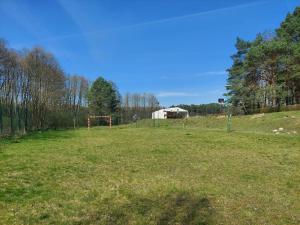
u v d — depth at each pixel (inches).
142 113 3612.2
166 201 373.4
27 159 670.5
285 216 327.9
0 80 1851.6
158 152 765.3
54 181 469.4
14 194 397.4
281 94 2046.0
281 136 1069.1
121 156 711.7
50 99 2372.0
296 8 2156.7
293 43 2016.5
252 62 2091.5
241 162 625.6
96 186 442.0
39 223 303.7
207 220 312.7
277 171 542.3
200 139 1027.9
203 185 448.5
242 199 383.6
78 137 1263.5
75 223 304.3
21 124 1895.9
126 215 325.4
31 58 2121.1
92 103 3233.3
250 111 2236.7
